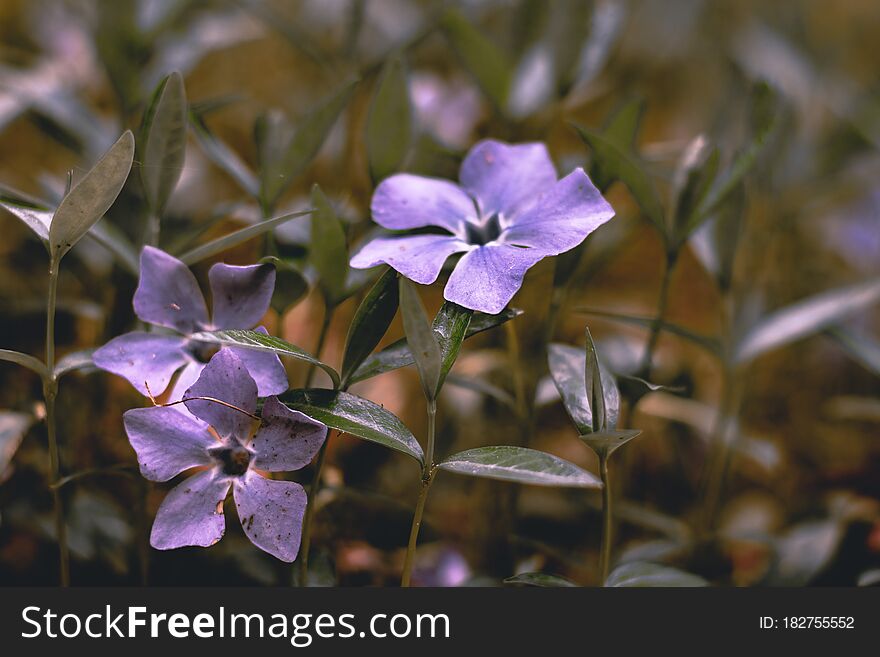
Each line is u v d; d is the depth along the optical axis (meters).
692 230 0.40
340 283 0.39
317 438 0.37
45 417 0.40
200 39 0.49
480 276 0.37
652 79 0.71
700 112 0.66
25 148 0.56
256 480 0.37
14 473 0.42
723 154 0.47
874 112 0.54
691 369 0.47
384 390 0.47
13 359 0.37
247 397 0.37
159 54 0.47
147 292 0.37
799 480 0.49
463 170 0.40
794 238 0.57
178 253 0.41
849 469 0.49
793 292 0.56
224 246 0.38
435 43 0.59
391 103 0.41
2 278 0.46
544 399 0.42
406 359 0.38
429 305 0.48
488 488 0.44
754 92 0.41
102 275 0.44
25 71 0.47
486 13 0.54
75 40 0.55
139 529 0.40
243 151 0.56
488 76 0.45
